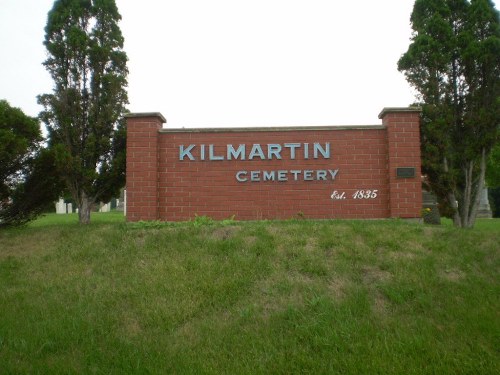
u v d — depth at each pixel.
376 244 7.16
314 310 5.46
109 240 7.91
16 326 5.37
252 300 5.78
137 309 5.66
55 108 11.19
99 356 4.71
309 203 10.35
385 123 10.41
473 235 7.57
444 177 10.54
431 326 5.08
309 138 10.47
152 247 7.45
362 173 10.38
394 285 5.94
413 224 8.57
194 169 10.52
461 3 11.10
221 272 6.41
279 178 10.40
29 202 10.37
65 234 8.62
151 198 10.32
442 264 6.53
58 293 6.24
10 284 6.72
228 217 10.38
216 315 5.53
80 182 11.12
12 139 8.86
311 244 7.20
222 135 10.54
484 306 5.49
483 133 10.54
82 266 7.07
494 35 10.64
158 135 10.57
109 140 11.40
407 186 10.12
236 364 4.52
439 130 10.55
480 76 10.52
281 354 4.66
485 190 25.16
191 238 7.61
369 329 5.04
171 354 4.70
